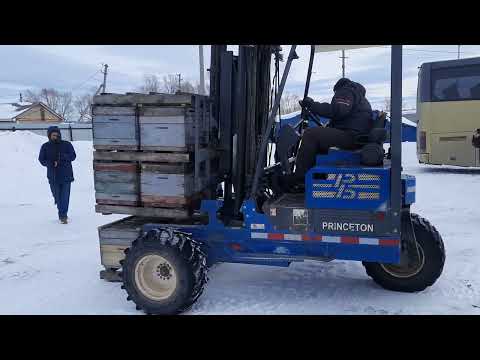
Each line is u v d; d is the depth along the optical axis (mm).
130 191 4816
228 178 5199
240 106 4781
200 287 4379
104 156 4836
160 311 4363
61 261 6219
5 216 9109
